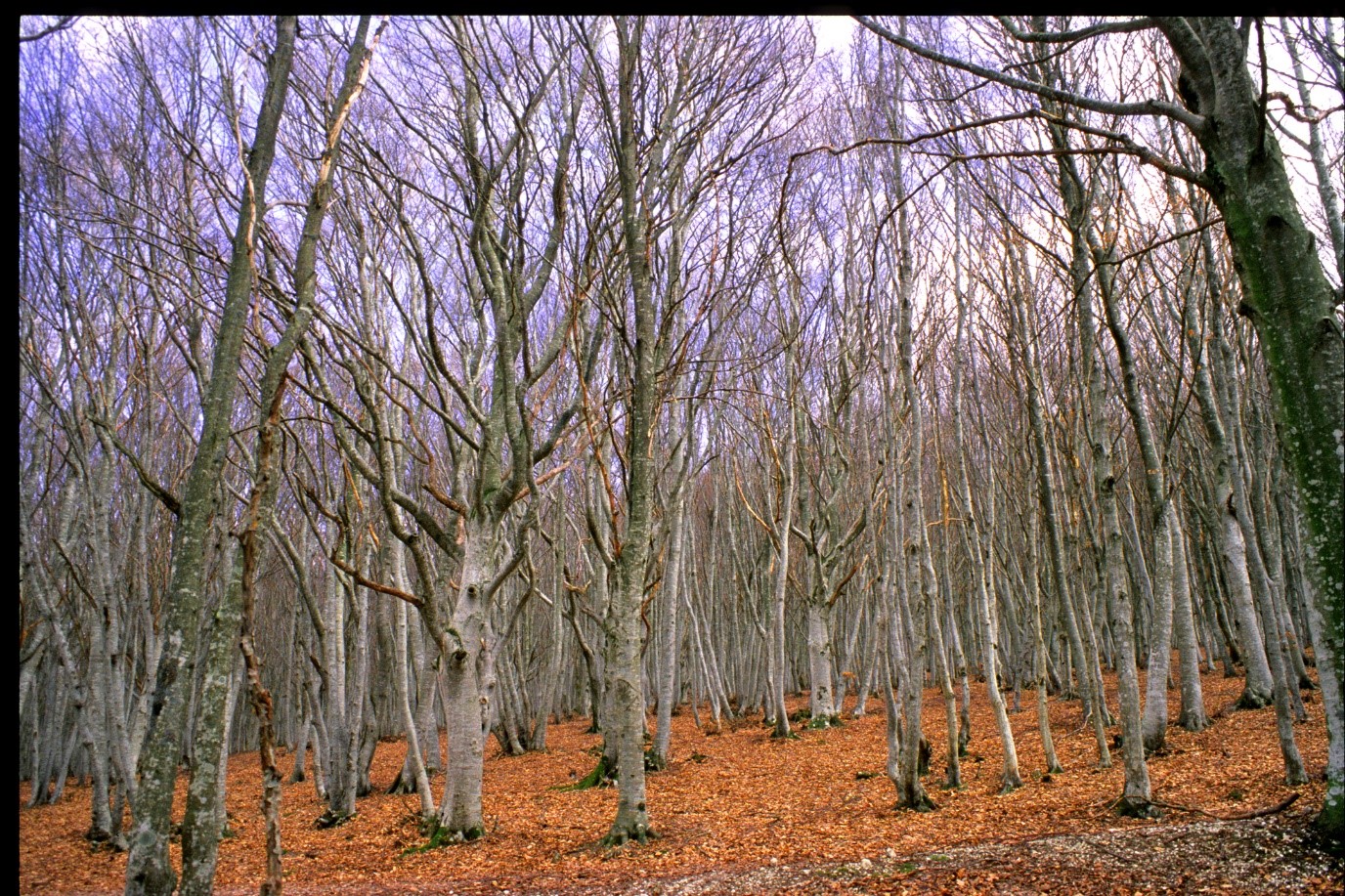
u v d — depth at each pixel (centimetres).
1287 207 588
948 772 1123
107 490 1213
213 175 903
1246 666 1451
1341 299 581
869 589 2250
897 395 1132
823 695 2038
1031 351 1347
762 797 1224
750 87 1151
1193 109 643
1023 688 2370
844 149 638
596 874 827
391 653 1597
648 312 1009
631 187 1019
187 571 585
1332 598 565
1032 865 664
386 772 1942
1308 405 573
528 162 1140
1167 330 1559
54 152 920
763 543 2405
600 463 1020
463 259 1230
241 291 628
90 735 1306
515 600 2200
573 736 2422
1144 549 2130
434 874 897
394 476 1237
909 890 650
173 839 1170
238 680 1608
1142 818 812
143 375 1183
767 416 1827
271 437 615
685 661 2809
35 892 935
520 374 1452
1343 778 580
